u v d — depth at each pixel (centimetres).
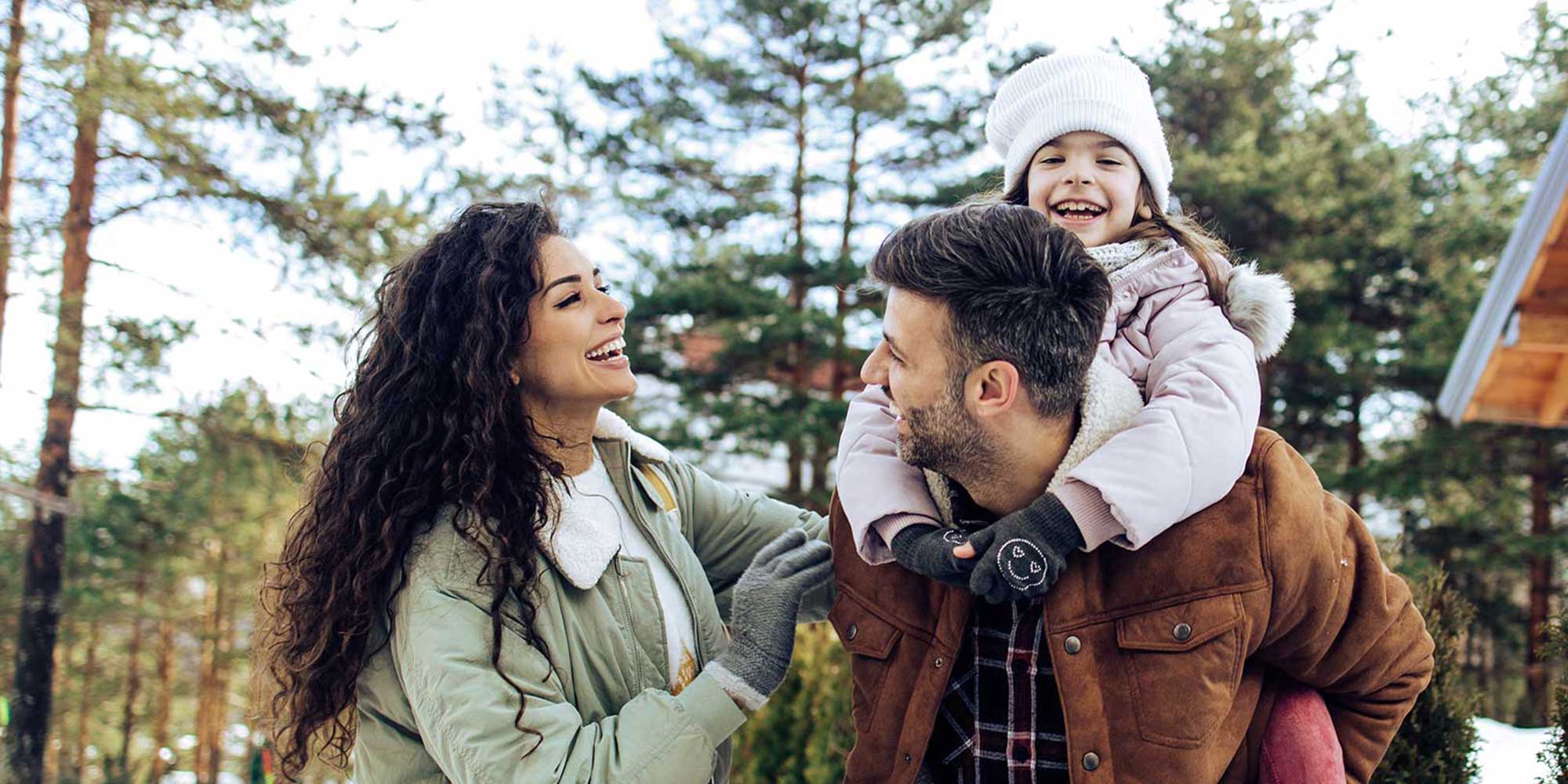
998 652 172
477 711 171
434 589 181
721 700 178
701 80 1716
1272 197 1461
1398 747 240
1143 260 184
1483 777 260
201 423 1119
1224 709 158
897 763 173
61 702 1695
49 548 1219
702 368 1711
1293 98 1600
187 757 2083
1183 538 160
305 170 1128
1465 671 1255
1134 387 164
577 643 187
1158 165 200
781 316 1583
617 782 170
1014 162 207
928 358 159
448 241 200
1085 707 161
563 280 197
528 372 197
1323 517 165
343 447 196
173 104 1070
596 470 209
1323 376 1506
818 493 1575
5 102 1064
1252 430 160
